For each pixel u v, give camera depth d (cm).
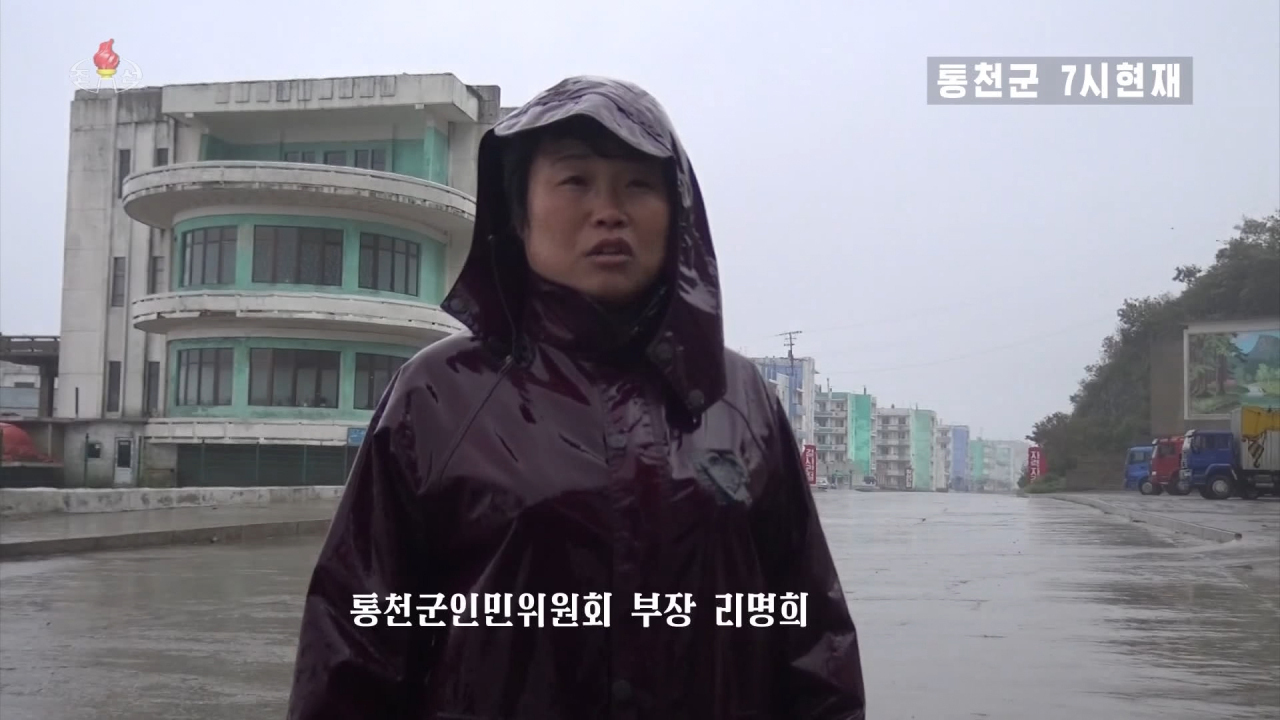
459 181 3086
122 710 523
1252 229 5306
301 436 2684
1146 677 598
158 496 1989
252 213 2719
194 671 611
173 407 2853
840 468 12550
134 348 3150
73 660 640
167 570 1111
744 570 147
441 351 156
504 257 158
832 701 159
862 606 887
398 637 148
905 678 595
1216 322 4619
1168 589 1001
